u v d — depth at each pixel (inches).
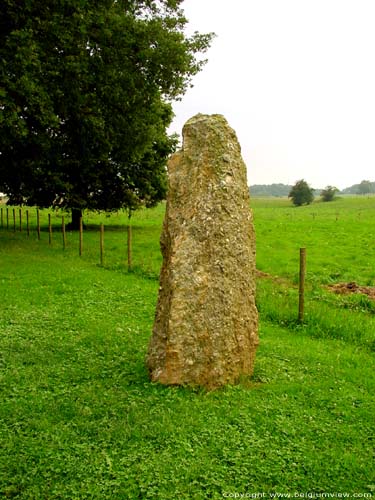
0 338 366.3
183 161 298.0
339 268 858.8
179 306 272.4
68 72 868.6
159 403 255.3
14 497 182.5
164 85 983.6
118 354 333.7
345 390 290.2
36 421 234.8
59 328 397.7
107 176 1514.5
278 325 453.7
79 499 181.5
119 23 884.6
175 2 1004.6
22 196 1437.0
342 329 430.3
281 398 271.4
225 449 215.3
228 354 280.4
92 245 1091.3
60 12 836.0
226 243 282.5
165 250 297.4
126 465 201.9
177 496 183.8
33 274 657.6
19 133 808.9
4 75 765.9
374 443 228.1
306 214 2610.7
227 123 299.0
